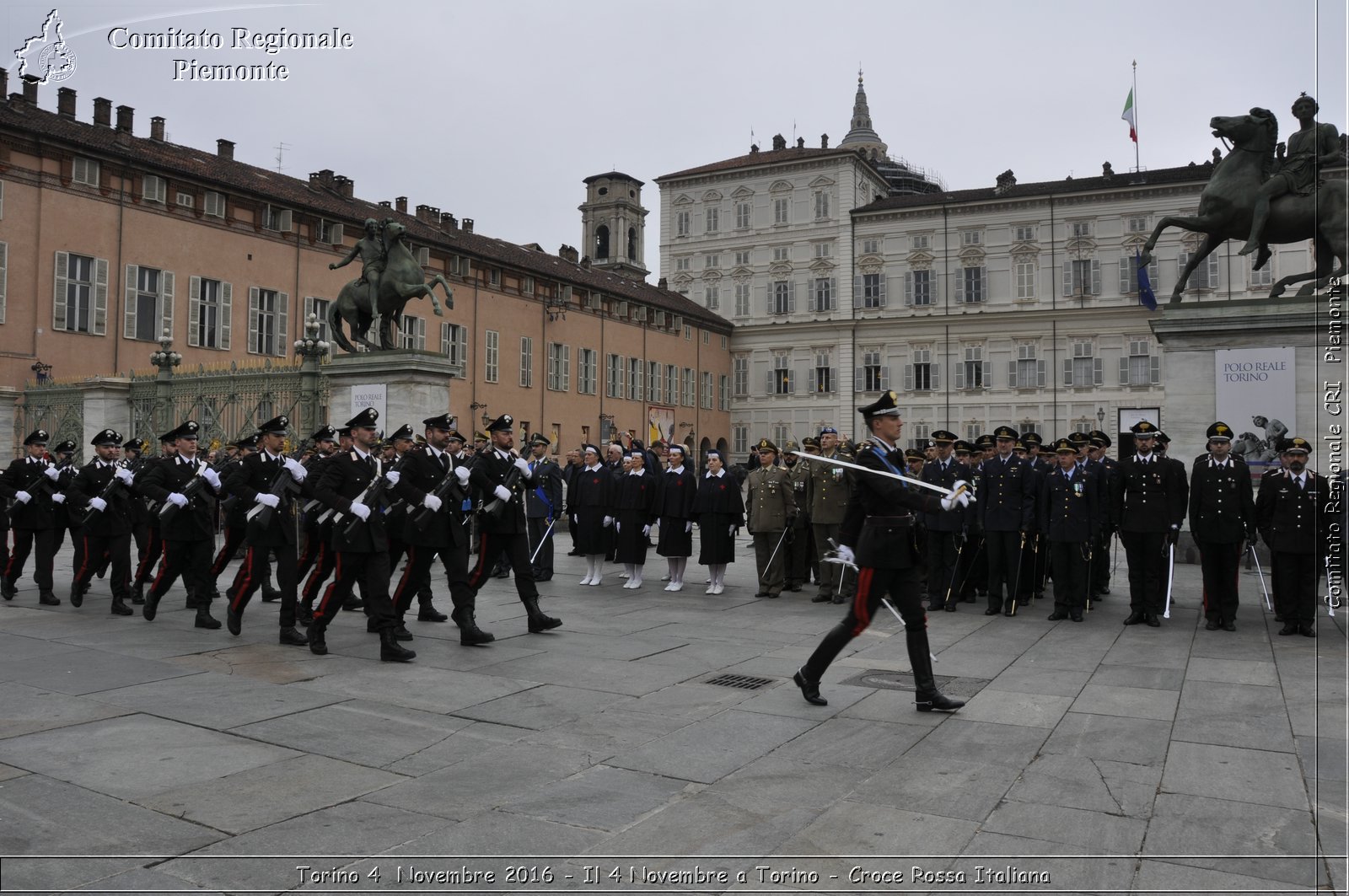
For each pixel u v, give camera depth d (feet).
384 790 18.01
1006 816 16.87
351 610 40.93
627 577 54.29
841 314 209.46
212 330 111.04
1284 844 15.66
